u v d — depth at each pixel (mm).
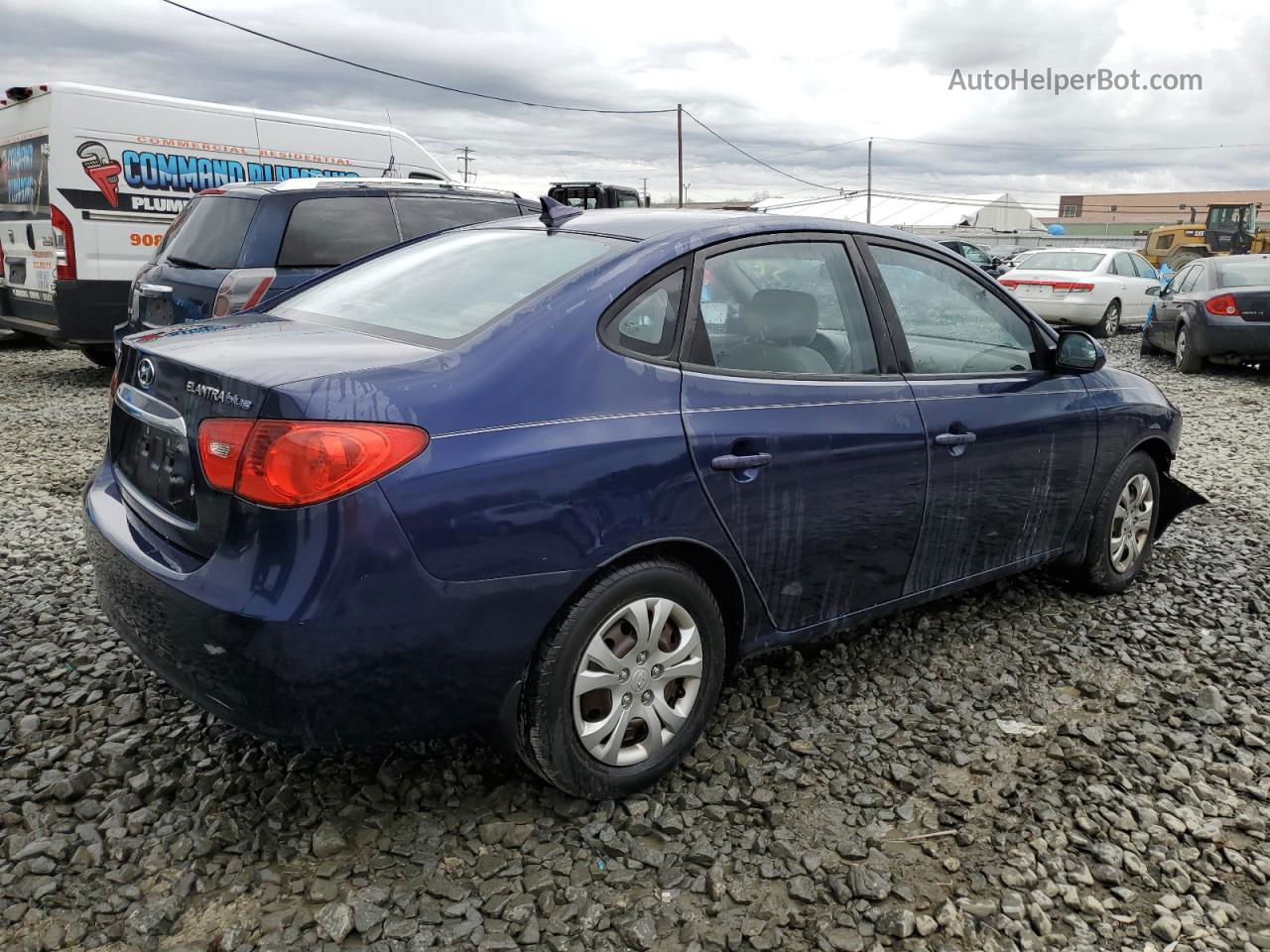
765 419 2906
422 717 2410
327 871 2467
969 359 3684
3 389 9859
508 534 2393
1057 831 2734
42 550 4773
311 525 2211
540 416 2492
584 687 2619
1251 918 2430
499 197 8656
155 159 9820
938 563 3539
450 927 2303
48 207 9508
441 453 2324
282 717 2297
